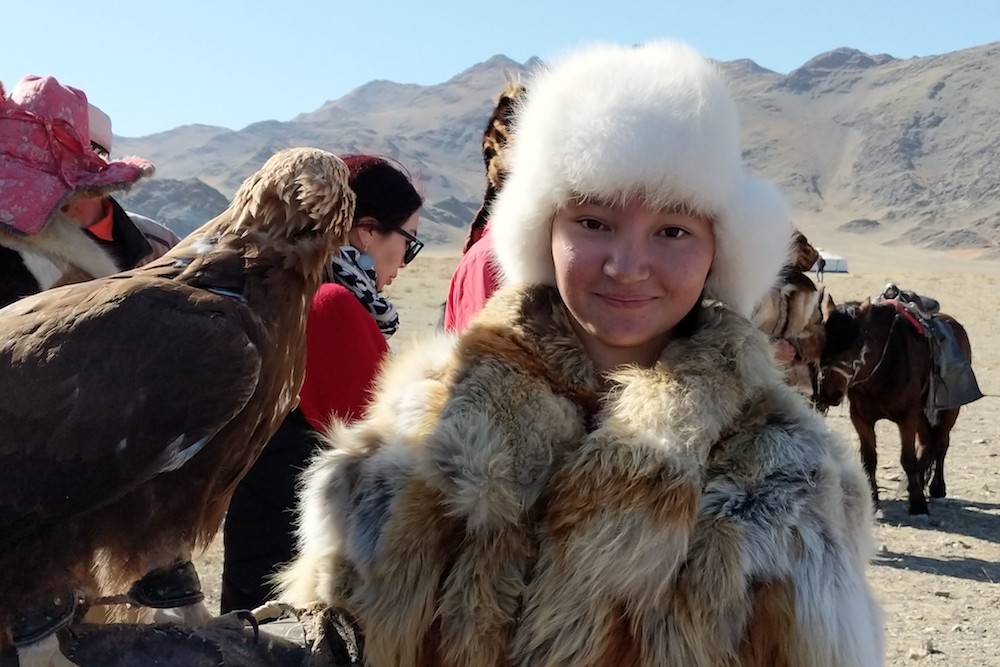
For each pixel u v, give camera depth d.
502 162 3.90
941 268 109.44
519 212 2.54
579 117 2.35
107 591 2.74
